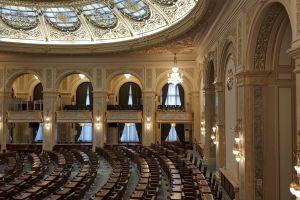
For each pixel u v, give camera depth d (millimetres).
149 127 24156
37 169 15664
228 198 12086
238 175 11242
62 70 24766
